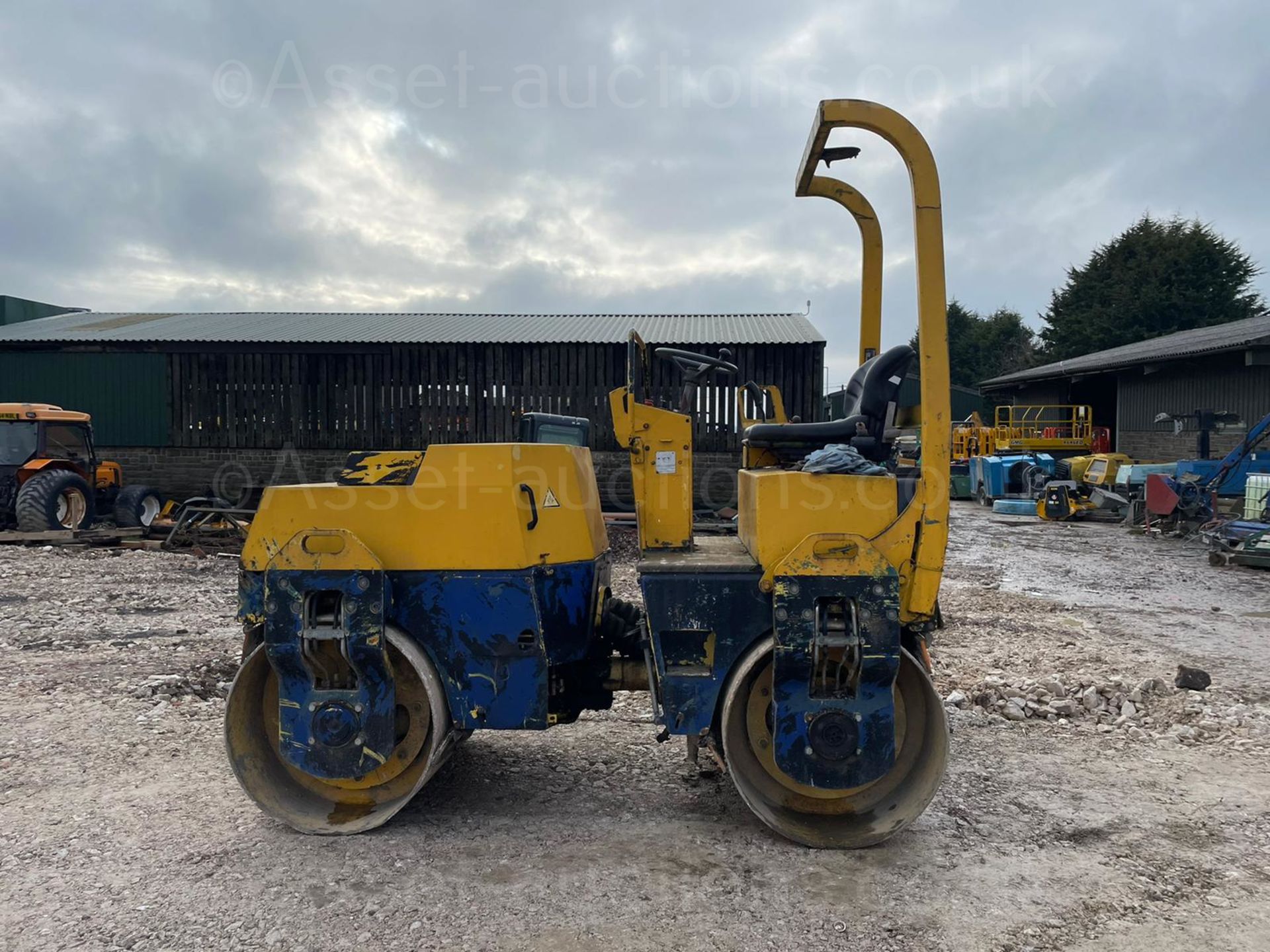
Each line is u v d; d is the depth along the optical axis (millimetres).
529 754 4582
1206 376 20859
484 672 3607
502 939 2809
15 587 9320
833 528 3475
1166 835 3619
